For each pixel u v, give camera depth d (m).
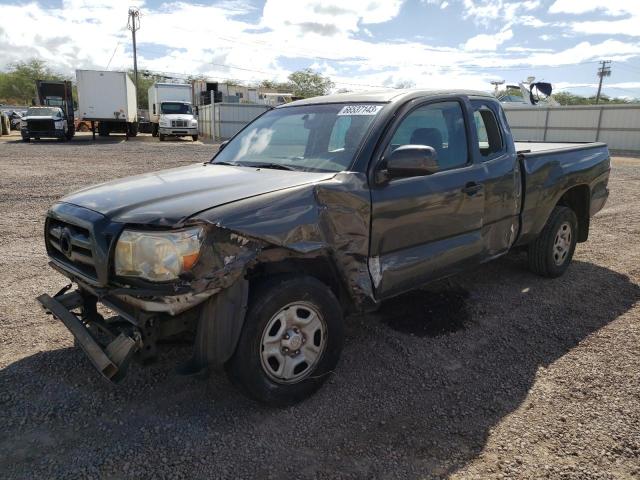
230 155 4.28
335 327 3.24
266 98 45.12
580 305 4.79
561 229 5.37
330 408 3.15
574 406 3.19
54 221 3.39
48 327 4.16
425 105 3.88
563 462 2.69
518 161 4.67
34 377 3.41
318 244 3.06
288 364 3.07
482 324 4.36
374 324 4.32
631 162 21.59
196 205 2.81
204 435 2.87
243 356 2.86
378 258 3.45
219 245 2.70
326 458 2.72
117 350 2.72
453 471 2.63
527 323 4.39
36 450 2.73
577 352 3.89
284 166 3.68
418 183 3.64
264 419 3.02
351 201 3.24
